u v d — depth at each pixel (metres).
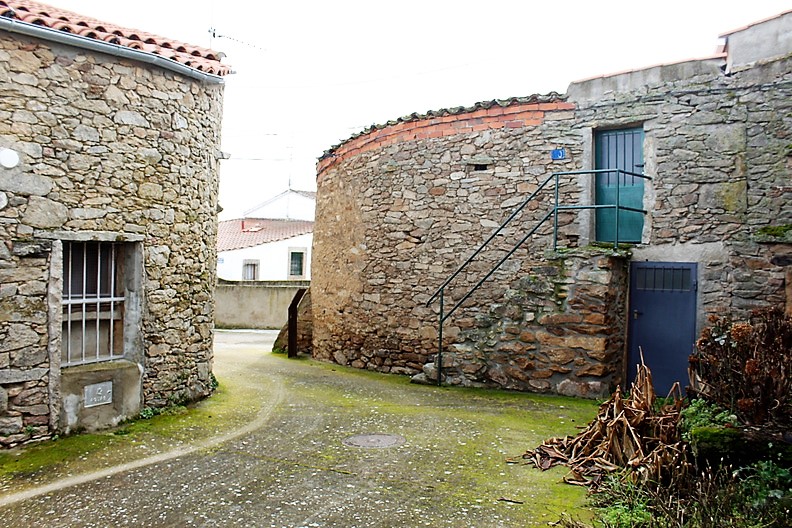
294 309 12.13
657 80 7.35
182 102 6.69
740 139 6.88
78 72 5.71
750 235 6.81
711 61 7.06
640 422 4.79
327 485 4.58
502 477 4.73
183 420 6.38
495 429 6.07
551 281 7.52
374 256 9.82
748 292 6.79
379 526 3.88
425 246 9.06
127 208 6.11
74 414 5.77
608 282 7.11
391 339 9.56
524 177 8.18
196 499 4.32
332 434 5.95
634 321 7.54
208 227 7.36
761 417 4.46
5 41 5.27
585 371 7.27
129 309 6.33
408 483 4.61
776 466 4.07
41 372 5.52
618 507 4.00
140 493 4.44
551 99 7.98
